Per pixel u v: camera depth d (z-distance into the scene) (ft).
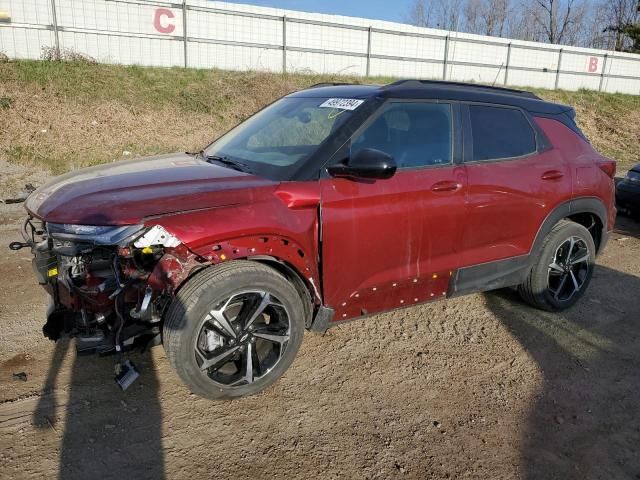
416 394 10.59
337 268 10.37
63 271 9.16
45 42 49.11
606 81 88.94
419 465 8.65
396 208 10.75
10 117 35.78
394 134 11.14
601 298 15.74
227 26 58.13
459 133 12.01
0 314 13.17
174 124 42.39
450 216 11.51
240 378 9.82
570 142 14.21
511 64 79.56
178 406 9.84
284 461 8.58
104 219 8.58
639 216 23.80
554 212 13.46
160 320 9.34
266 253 9.49
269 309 10.20
